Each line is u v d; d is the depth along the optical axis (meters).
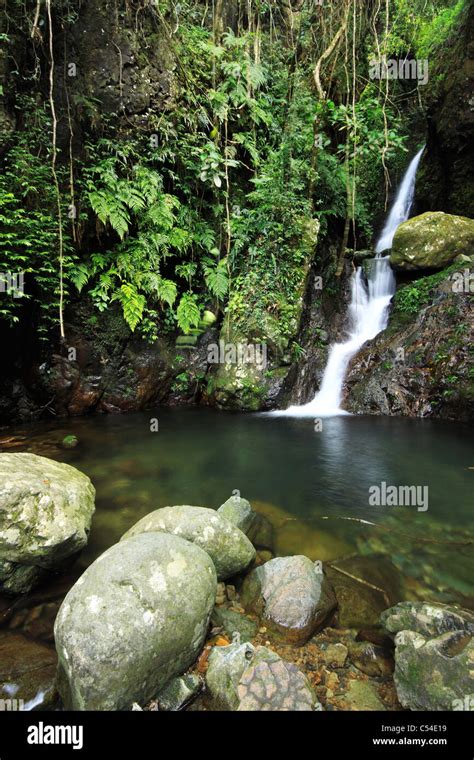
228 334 7.20
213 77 6.99
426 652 1.77
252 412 6.93
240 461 4.73
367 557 2.85
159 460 4.73
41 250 5.60
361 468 4.51
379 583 2.56
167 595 1.89
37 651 2.01
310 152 7.92
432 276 7.38
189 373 7.55
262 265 7.17
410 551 2.92
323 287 8.37
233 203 7.74
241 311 7.10
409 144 11.48
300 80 7.86
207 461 4.72
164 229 6.65
